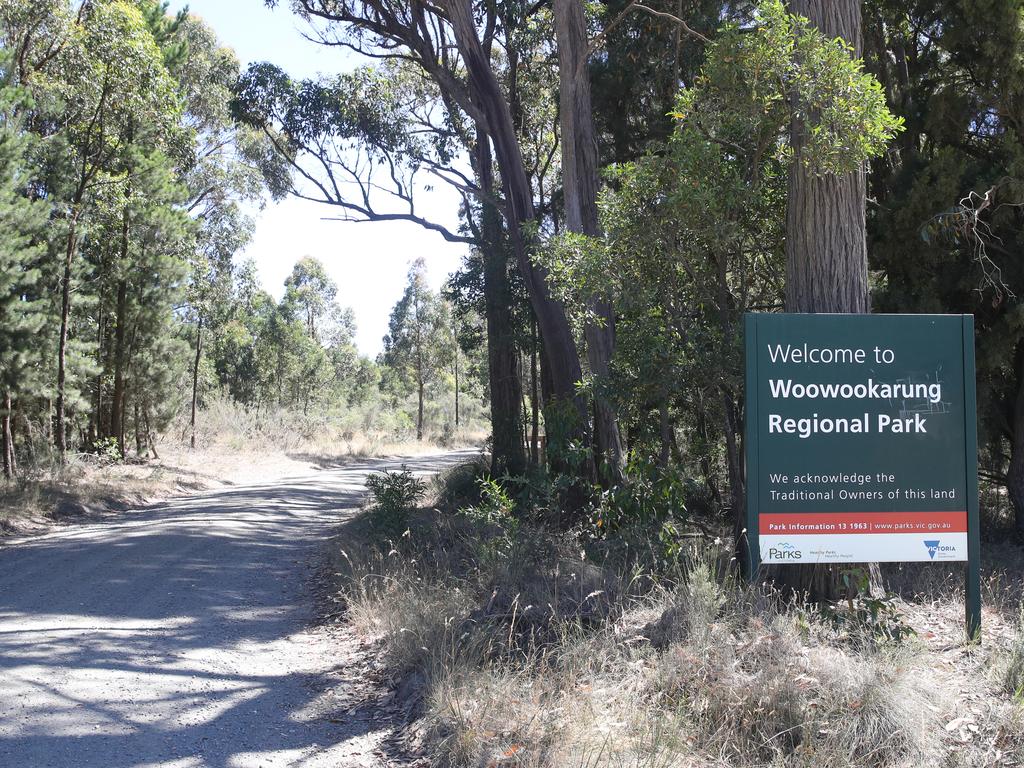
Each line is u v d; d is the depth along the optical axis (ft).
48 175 68.95
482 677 17.02
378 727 16.83
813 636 18.33
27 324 59.47
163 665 20.25
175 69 96.32
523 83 70.44
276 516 56.59
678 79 49.34
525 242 48.03
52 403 78.07
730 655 16.74
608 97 56.08
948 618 22.07
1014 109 37.60
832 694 15.33
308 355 185.16
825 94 23.31
